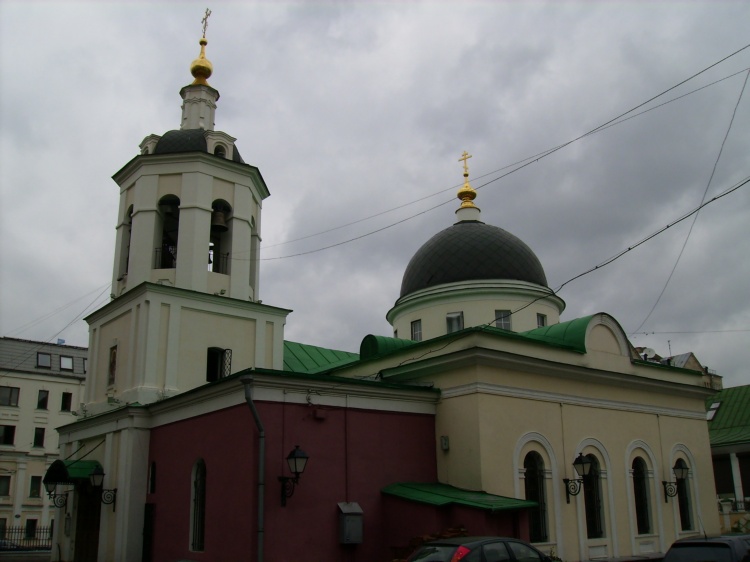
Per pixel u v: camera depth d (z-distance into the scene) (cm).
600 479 2180
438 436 1988
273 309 2491
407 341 2436
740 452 3806
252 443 1648
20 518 4947
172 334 2247
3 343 5322
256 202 2652
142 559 2019
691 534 2439
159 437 2091
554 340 2266
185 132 2548
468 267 2695
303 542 1644
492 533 1636
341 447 1784
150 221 2411
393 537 1767
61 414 5334
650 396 2456
